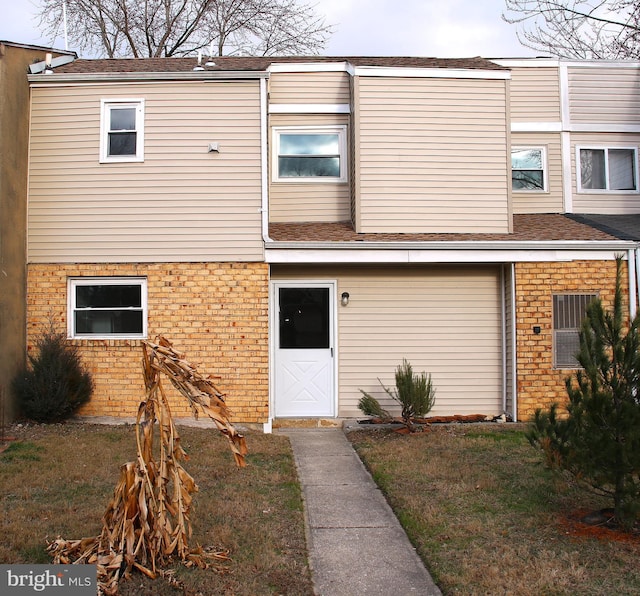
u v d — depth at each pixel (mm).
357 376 12375
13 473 8031
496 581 5410
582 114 15234
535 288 11945
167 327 11594
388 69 12633
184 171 11797
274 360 12320
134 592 5188
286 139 13812
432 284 12500
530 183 15078
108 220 11742
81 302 11836
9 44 11266
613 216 14867
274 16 26641
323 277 12445
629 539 6262
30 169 11844
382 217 12500
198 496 7395
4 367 10828
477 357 12422
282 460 9141
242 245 11680
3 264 10922
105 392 11508
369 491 8047
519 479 8117
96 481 7816
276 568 5691
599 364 6465
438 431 10930
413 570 5852
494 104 12758
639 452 6086
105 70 12258
